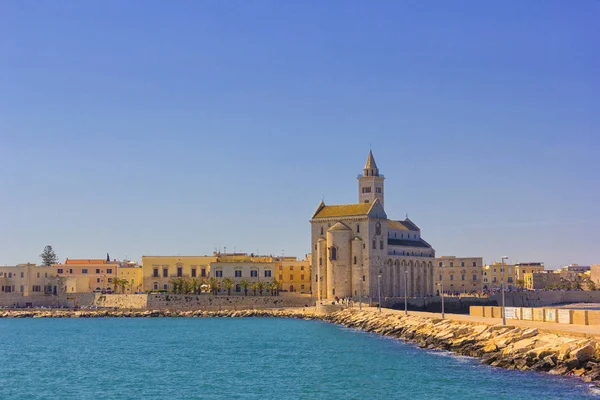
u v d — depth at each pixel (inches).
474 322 5575.8
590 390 3602.4
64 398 3912.4
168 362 5310.0
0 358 5703.7
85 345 6653.5
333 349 5856.3
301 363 5073.8
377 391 3907.5
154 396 3927.2
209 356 5620.1
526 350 4362.7
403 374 4355.3
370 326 7588.6
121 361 5423.2
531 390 3651.6
